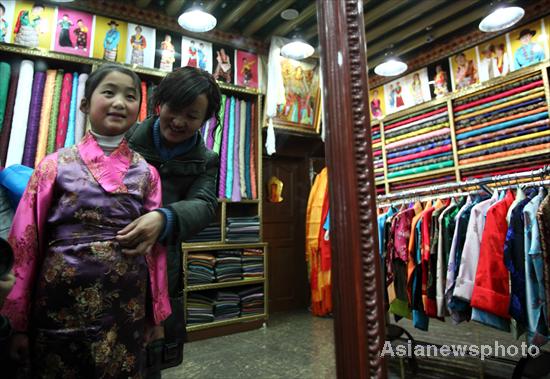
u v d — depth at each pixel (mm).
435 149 1939
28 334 467
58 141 1658
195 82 657
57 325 465
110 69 573
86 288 477
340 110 548
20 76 1644
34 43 1697
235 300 1781
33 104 1646
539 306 1084
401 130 1899
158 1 1786
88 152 535
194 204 644
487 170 1984
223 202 1838
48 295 469
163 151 709
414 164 1916
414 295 1427
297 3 954
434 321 1487
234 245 1841
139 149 695
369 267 514
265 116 1126
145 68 1784
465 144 1997
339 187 533
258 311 1798
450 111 1908
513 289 1136
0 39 1633
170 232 569
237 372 747
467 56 1866
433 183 1956
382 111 1896
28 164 1581
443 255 1373
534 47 1860
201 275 1764
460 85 1869
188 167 714
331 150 547
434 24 1349
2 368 446
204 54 1609
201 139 768
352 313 502
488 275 1189
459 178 1974
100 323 479
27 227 480
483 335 1279
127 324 511
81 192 501
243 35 1329
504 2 1465
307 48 1016
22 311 460
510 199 1277
